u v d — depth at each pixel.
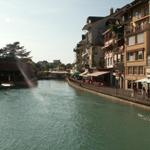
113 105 52.09
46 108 50.91
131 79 69.31
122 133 32.97
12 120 40.31
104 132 33.41
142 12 68.00
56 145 28.86
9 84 109.50
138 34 65.69
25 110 48.81
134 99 49.50
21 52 170.75
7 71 123.31
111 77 86.75
